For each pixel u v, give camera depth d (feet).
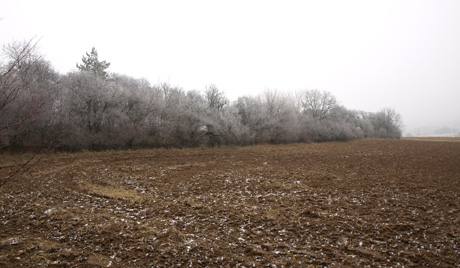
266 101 157.48
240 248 22.89
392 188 45.62
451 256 21.93
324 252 22.44
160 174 55.26
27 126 63.05
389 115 310.04
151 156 82.23
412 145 156.46
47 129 76.84
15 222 26.81
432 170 64.54
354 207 34.88
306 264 20.36
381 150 118.62
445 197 40.01
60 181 46.09
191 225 27.66
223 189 44.06
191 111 113.80
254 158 84.07
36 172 52.70
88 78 95.50
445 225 28.81
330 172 60.90
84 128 87.76
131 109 102.73
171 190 42.55
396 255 22.07
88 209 31.55
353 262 20.80
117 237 23.79
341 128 193.47
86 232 24.66
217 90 156.35
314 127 175.32
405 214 32.24
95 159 72.33
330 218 30.53
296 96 223.92
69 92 90.27
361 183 49.44
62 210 30.50
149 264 19.67
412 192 42.93
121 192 40.11
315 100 218.38
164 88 124.88
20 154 69.51
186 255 21.18
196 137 112.98
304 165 71.41
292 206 35.04
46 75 86.89
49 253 20.76
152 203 34.96
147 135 100.68
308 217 30.94
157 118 107.45
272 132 139.64
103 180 47.52
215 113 122.93
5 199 34.22
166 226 27.14
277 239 24.89
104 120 93.35
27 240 22.81
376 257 21.57
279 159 82.74
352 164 74.13
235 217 30.35
